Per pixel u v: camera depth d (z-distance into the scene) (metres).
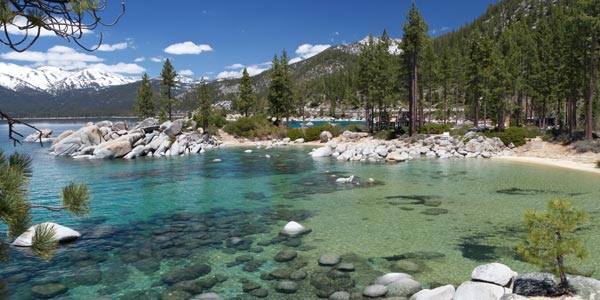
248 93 90.94
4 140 71.81
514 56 57.94
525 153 43.38
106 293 10.77
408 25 56.69
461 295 9.08
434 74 70.69
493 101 56.62
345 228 17.20
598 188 24.94
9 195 4.75
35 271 12.30
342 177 31.39
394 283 11.00
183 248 14.63
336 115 164.38
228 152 54.28
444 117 84.94
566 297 8.46
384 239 15.59
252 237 16.03
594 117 62.19
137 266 12.78
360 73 71.88
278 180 30.34
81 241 15.47
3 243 5.34
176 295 10.61
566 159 38.44
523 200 22.14
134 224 18.09
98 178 31.48
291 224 16.89
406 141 53.56
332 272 12.23
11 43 4.73
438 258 13.40
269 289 11.02
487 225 17.34
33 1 5.07
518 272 12.05
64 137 54.69
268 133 74.38
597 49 42.38
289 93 86.69
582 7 40.56
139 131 56.44
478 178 29.81
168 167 38.31
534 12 168.12
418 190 25.56
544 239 8.61
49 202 22.44
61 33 5.09
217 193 25.44
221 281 11.58
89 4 5.02
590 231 15.69
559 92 54.69
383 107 70.12
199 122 83.06
